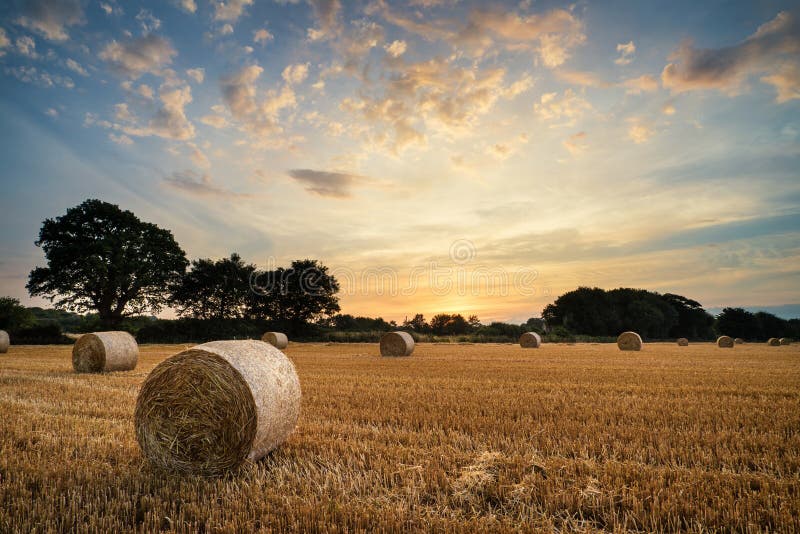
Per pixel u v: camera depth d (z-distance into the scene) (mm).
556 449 6309
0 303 44094
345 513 4414
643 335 69125
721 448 6258
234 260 61125
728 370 16297
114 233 45062
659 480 5008
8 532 4066
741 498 4484
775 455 5867
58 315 72438
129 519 4430
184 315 57969
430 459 5836
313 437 7195
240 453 6031
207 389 6102
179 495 5027
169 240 49031
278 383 6656
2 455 6047
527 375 14898
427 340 51594
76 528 4156
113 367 17000
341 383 13086
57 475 5418
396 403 9766
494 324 63812
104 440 7043
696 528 4133
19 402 9961
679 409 8844
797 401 9695
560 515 4406
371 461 5809
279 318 60625
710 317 78875
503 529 4090
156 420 6199
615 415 8430
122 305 46344
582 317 68625
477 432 7289
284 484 5219
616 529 4055
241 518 4398
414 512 4410
